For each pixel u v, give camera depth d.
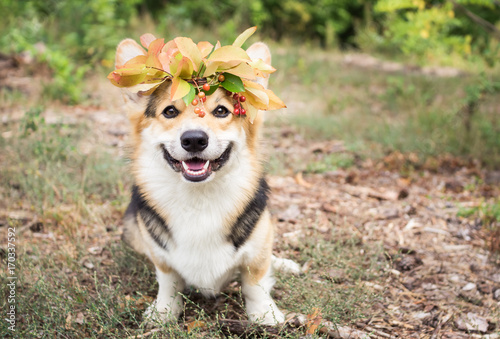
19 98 1.65
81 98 1.74
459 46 1.97
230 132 0.69
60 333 0.68
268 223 0.75
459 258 0.94
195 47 0.67
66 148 1.27
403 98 2.02
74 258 0.88
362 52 3.51
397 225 1.05
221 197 0.70
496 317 0.75
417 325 0.74
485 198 1.19
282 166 1.31
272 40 3.47
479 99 1.65
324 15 4.04
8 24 2.29
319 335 0.70
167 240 0.72
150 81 0.68
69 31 2.40
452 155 1.46
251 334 0.69
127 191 1.15
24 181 1.11
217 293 0.76
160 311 0.74
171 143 0.67
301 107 1.91
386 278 0.87
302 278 0.83
